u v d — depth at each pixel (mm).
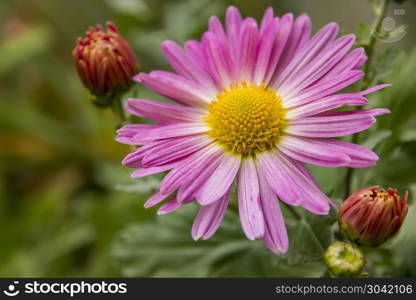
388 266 267
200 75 252
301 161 232
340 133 229
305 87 241
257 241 279
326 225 234
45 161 393
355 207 228
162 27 366
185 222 286
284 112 241
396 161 276
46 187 391
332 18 393
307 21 248
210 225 225
